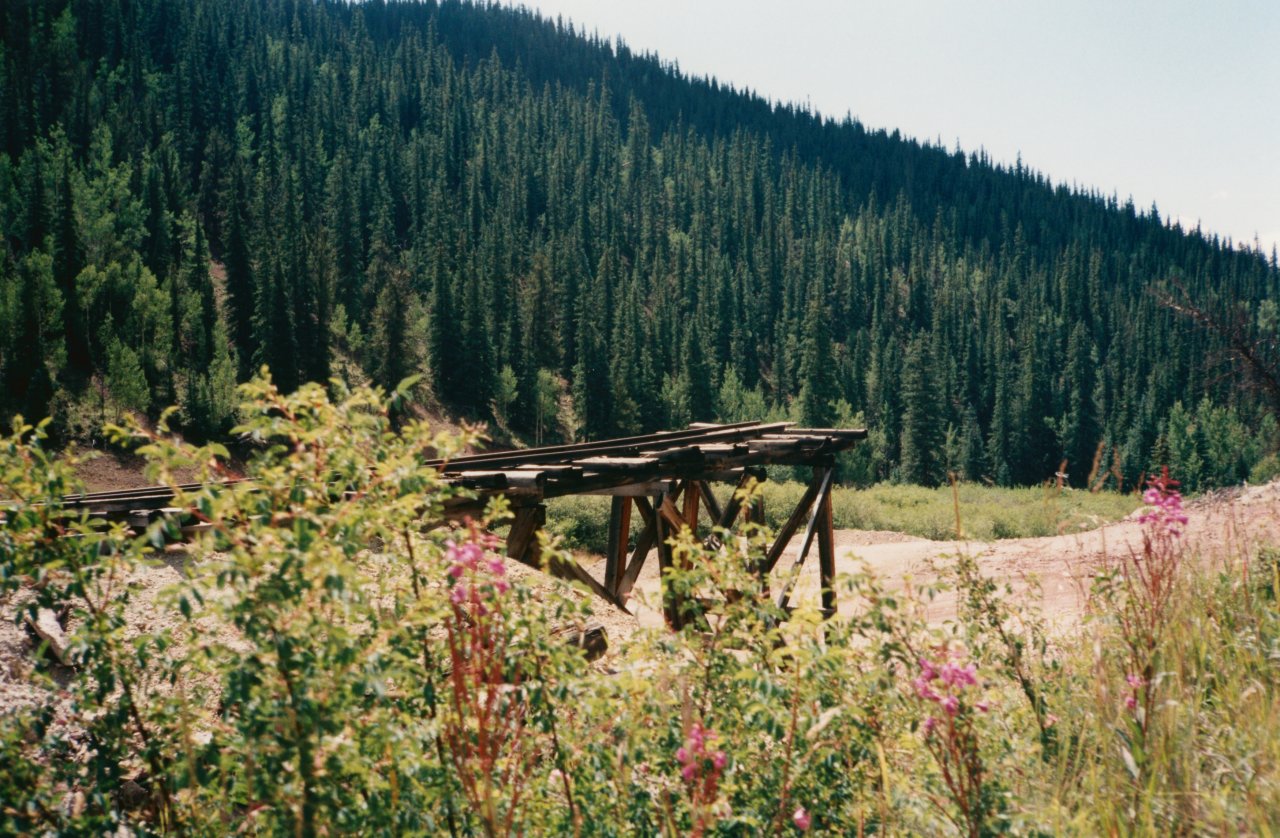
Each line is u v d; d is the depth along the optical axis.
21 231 100.31
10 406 67.62
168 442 2.42
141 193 115.06
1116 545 11.28
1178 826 2.79
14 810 2.68
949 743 2.74
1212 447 94.94
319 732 2.26
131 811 2.97
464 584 2.55
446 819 2.70
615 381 96.94
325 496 2.60
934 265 186.38
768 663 3.22
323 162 158.88
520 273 129.62
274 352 83.88
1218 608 4.64
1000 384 125.12
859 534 24.06
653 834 2.75
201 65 170.50
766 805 2.84
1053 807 2.81
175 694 3.36
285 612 2.37
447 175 177.75
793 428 12.02
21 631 4.64
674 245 169.50
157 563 2.89
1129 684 3.37
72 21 161.88
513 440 92.94
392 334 91.81
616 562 9.34
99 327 82.19
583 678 2.89
